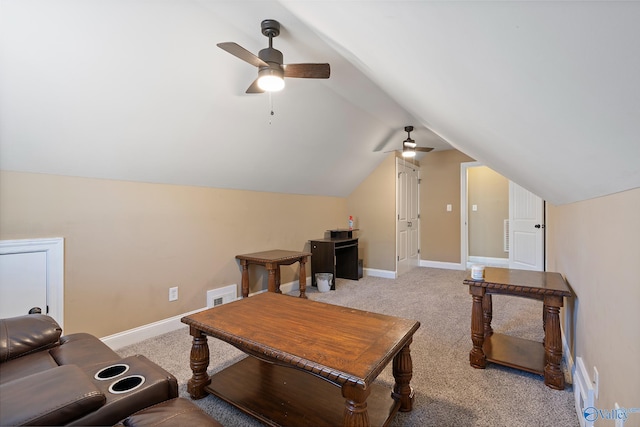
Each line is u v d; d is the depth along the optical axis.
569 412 1.53
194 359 1.69
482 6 0.43
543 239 4.06
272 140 3.03
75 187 2.17
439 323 2.77
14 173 1.91
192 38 1.84
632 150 0.64
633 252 0.88
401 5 0.56
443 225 5.54
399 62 1.00
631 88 0.44
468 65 0.67
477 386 1.77
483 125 1.15
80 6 1.45
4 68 1.49
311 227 4.51
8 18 1.36
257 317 1.66
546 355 1.78
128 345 2.40
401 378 1.55
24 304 1.95
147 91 1.97
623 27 0.34
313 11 1.06
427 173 5.69
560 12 0.36
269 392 1.63
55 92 1.69
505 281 1.96
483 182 6.07
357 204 5.17
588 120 0.61
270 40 1.84
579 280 1.66
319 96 2.81
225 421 1.52
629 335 0.90
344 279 4.71
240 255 3.36
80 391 0.88
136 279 2.50
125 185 2.44
